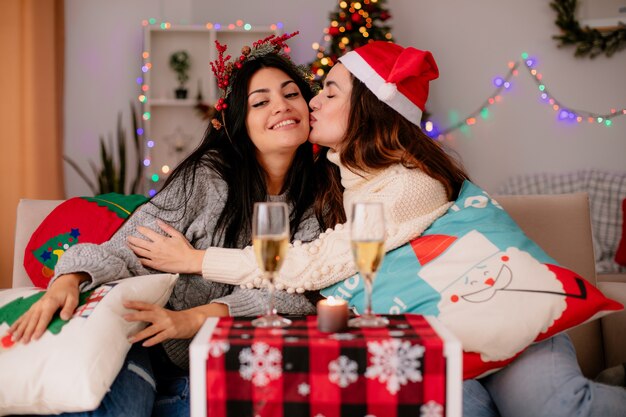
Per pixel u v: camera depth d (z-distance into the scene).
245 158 1.92
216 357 1.11
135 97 5.02
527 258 1.57
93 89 4.97
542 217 2.07
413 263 1.62
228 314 1.58
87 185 4.95
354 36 4.49
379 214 1.19
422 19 5.24
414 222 1.70
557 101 5.18
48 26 4.33
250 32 5.09
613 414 1.41
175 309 1.74
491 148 5.24
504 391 1.53
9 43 4.16
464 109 5.25
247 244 1.88
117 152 5.00
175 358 1.69
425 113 4.91
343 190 1.99
